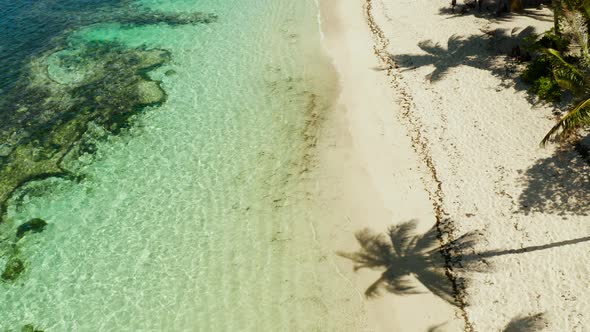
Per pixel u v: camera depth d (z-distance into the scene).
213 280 18.09
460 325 15.78
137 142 24.64
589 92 17.73
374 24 32.25
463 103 23.78
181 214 20.70
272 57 30.17
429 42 28.73
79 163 23.70
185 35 33.75
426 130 23.05
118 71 30.28
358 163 22.22
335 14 34.12
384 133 23.50
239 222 20.12
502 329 15.29
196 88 28.09
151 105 27.06
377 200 20.44
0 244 20.16
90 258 19.33
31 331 17.00
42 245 20.00
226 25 34.44
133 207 21.23
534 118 21.80
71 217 21.08
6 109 27.50
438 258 17.84
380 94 25.97
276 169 22.36
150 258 19.08
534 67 23.41
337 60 29.27
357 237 19.14
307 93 26.84
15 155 24.34
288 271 18.19
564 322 14.92
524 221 18.00
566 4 18.14
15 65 31.67
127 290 18.05
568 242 16.86
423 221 19.22
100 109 27.03
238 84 28.05
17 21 37.62
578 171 19.05
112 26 36.03
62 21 37.50
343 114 25.11
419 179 20.94
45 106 27.59
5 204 21.86
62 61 31.83
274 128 24.64
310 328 16.38
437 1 32.84
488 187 19.64
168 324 16.83
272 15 35.00
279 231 19.66
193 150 23.78
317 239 19.22
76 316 17.36
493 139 21.48
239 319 16.78
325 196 20.91
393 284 17.36
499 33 27.70
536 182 19.16
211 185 21.89
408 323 16.20
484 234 18.05
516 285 16.25
